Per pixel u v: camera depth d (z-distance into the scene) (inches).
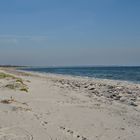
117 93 987.3
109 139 362.3
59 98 746.2
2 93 722.2
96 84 1455.5
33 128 386.9
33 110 523.8
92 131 399.9
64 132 380.5
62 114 510.9
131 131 413.4
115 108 632.4
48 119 455.2
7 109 496.4
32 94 783.1
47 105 603.2
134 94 965.2
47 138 344.8
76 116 502.0
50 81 1574.8
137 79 2268.7
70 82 1598.2
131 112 589.0
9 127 383.6
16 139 333.4
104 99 802.2
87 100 746.8
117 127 435.5
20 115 461.1
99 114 538.3
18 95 722.8
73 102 685.9
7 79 1165.7
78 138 355.6
